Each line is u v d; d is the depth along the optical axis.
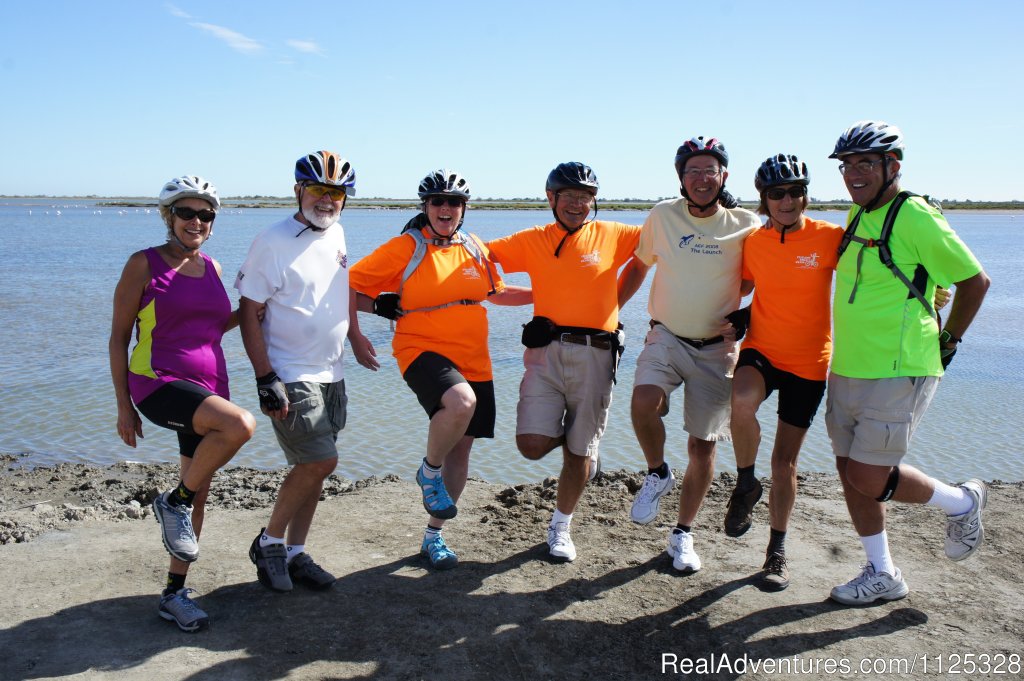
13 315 17.66
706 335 4.43
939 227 3.69
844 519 5.32
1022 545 4.80
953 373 12.84
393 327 4.55
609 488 6.13
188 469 3.66
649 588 4.30
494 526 5.29
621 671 3.52
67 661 3.46
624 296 4.93
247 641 3.69
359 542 4.97
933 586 4.29
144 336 3.66
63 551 4.70
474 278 4.48
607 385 4.58
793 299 4.13
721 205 4.47
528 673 3.50
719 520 5.38
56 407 10.23
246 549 4.78
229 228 67.44
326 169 3.89
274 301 3.96
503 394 11.02
